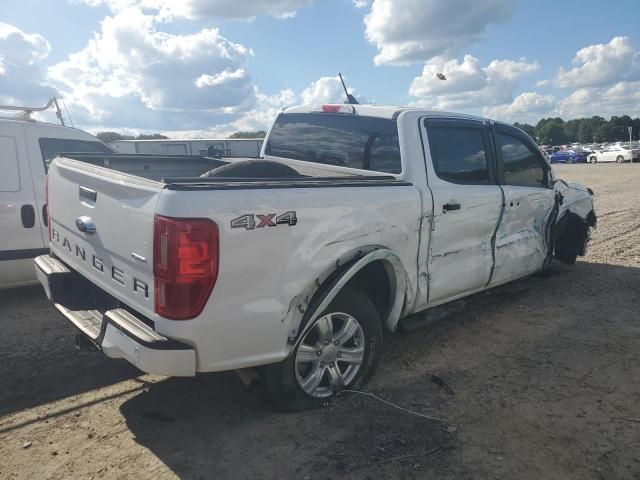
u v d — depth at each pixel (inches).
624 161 1652.3
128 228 119.6
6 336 190.5
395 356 175.0
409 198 153.0
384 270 152.5
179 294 109.1
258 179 126.1
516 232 209.2
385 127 168.7
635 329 201.8
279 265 120.8
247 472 114.6
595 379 159.8
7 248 222.4
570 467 117.2
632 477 114.0
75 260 150.8
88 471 114.7
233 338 116.6
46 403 143.6
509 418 136.8
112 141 785.6
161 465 116.8
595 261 311.1
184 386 152.9
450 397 147.3
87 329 132.3
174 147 792.9
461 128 183.0
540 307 227.5
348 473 114.3
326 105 189.2
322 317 135.0
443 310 177.5
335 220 131.3
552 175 233.9
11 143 226.7
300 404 135.8
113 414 137.9
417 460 118.9
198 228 108.3
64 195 154.3
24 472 114.3
